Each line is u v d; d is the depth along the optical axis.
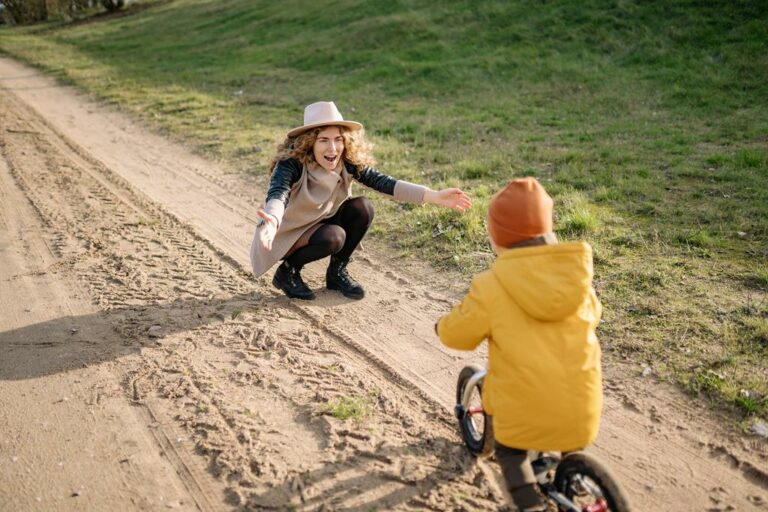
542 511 2.57
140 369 4.11
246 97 13.60
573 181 7.18
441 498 3.07
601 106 10.64
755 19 13.01
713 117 9.59
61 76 18.23
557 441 2.56
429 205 6.67
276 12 24.27
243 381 3.98
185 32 24.98
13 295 5.12
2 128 11.41
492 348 2.67
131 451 3.40
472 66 13.75
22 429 3.56
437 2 18.73
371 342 4.47
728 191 6.71
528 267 2.50
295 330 4.59
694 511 2.98
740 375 3.80
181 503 3.05
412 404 3.79
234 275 5.49
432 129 9.84
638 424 3.55
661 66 12.17
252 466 3.28
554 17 15.32
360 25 18.45
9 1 39.94
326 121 4.42
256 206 7.32
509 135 9.41
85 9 38.97
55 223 6.69
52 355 4.28
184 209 7.24
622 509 2.36
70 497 3.08
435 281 5.30
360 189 7.44
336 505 3.03
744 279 4.88
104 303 4.98
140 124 11.84
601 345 4.21
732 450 3.32
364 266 5.64
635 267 5.14
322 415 3.66
